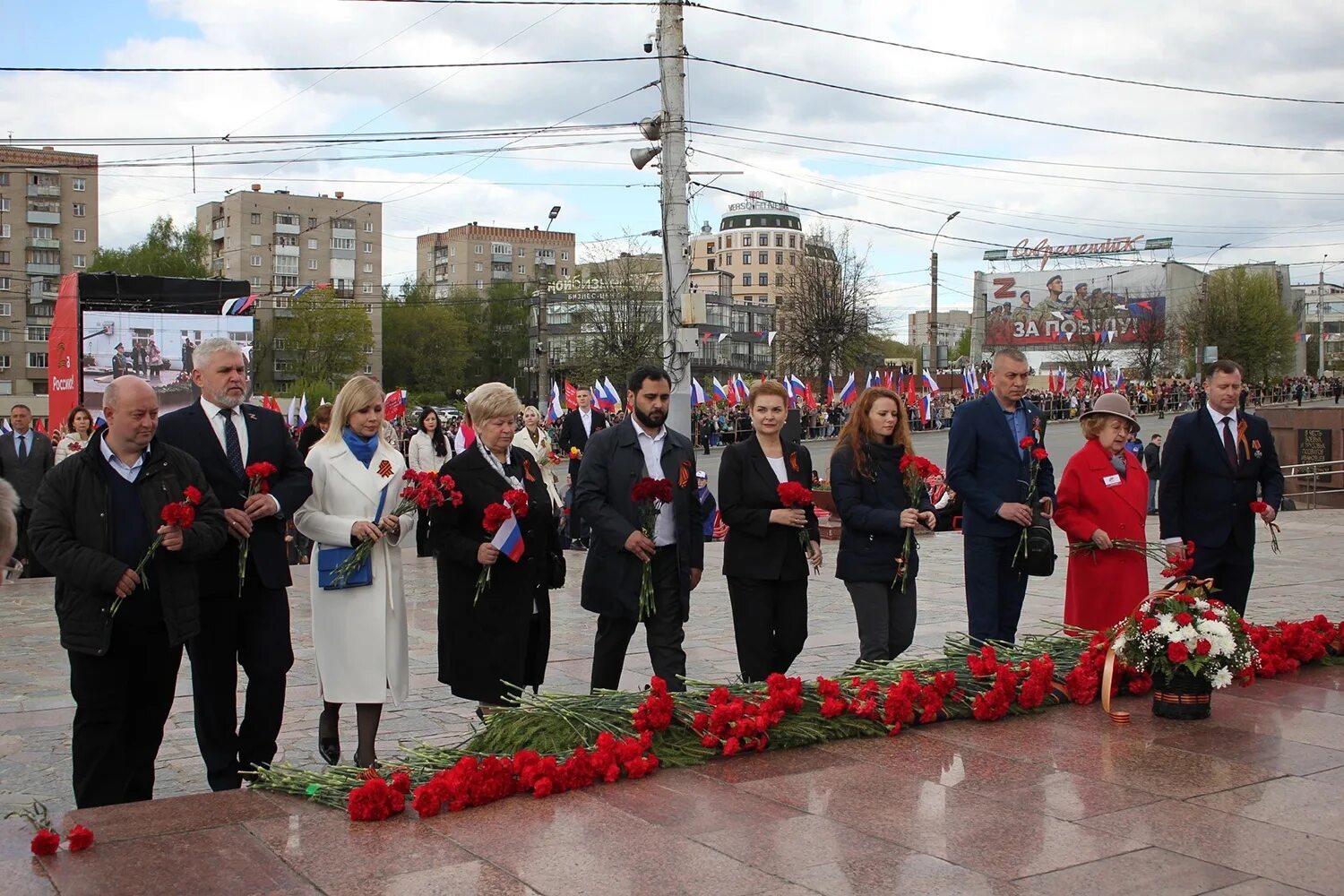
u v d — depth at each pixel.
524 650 6.16
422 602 11.91
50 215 98.19
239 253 107.44
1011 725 5.85
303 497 5.75
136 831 4.42
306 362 87.12
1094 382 67.94
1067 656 6.69
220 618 5.56
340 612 6.02
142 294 30.16
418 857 4.09
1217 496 7.57
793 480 6.71
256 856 4.14
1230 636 5.83
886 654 6.72
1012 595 7.30
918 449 43.44
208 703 5.57
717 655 9.17
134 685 5.32
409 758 5.24
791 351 62.22
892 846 4.12
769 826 4.35
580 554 16.64
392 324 102.31
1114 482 7.16
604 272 66.69
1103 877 3.81
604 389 37.75
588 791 4.84
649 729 5.31
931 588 12.98
